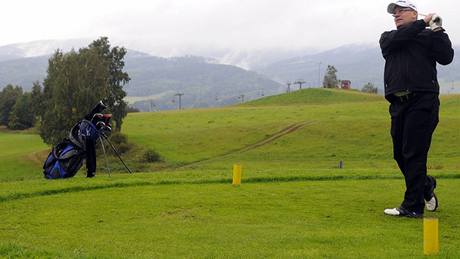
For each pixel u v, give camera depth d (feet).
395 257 24.97
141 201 41.27
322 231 30.76
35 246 26.96
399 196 43.21
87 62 270.05
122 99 299.17
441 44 34.42
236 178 51.80
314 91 580.30
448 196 43.65
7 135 406.62
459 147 233.76
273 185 50.70
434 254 25.23
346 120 302.04
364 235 29.68
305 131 286.25
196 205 39.24
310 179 56.54
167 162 236.22
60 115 259.39
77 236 30.37
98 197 43.73
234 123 333.42
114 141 258.98
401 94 35.01
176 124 346.33
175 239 29.19
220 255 25.67
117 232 31.12
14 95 504.43
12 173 239.30
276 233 30.25
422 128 34.86
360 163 212.64
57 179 57.00
